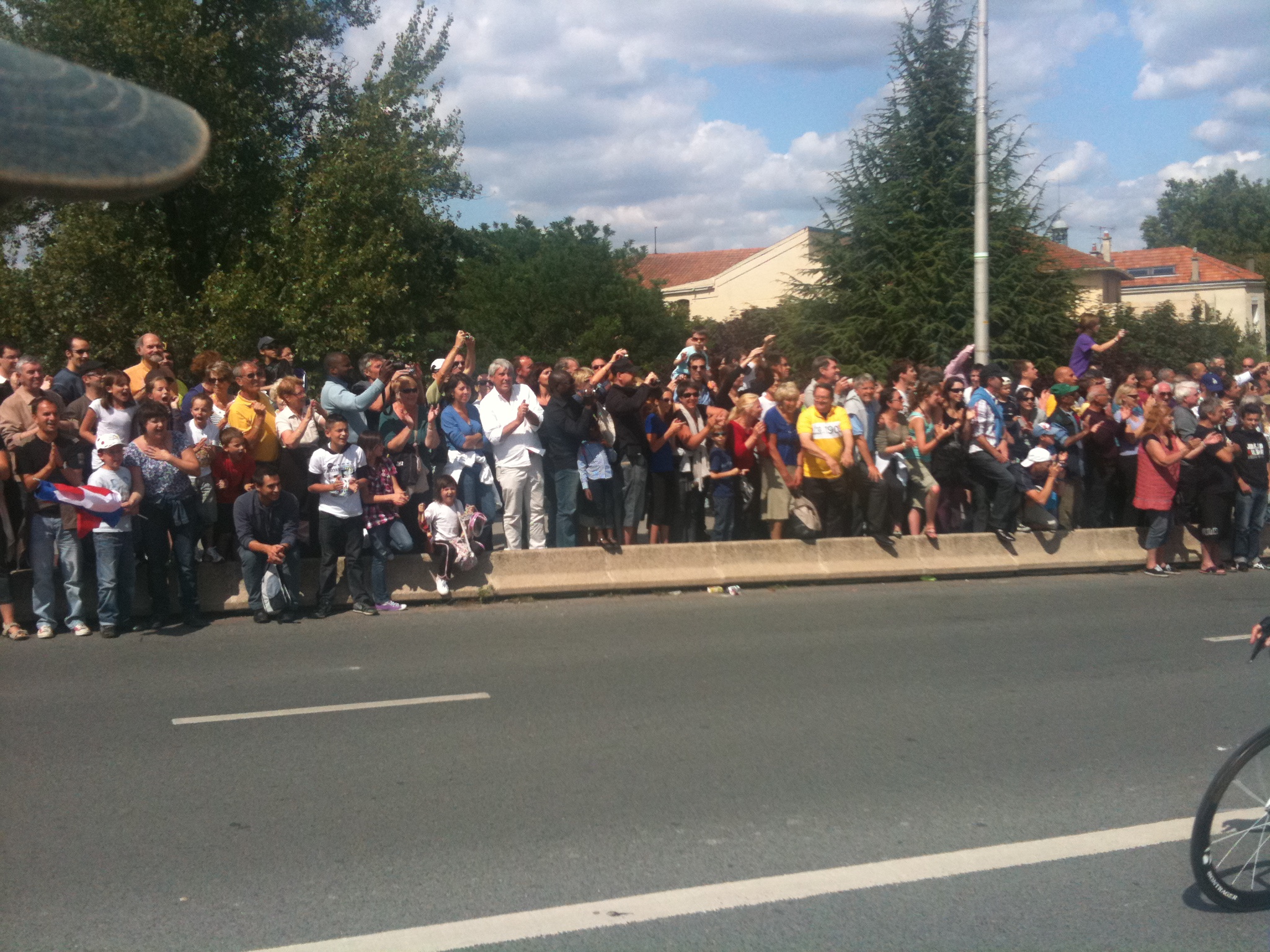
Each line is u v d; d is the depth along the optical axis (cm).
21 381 855
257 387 941
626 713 651
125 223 2467
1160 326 4241
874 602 1039
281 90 2741
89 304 2442
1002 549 1221
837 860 445
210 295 2273
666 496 1116
